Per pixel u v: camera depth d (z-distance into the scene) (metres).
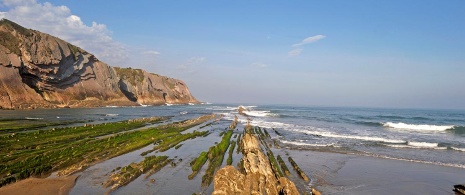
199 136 42.00
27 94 93.62
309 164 26.34
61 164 23.25
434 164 27.64
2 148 27.78
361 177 23.14
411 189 20.89
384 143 37.88
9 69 90.25
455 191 20.77
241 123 63.16
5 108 84.69
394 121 76.38
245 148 30.50
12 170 20.95
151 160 25.06
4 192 17.62
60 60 107.38
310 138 41.09
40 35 105.25
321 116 94.75
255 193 15.66
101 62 137.75
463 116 105.44
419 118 89.25
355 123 67.88
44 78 102.19
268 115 94.06
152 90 178.50
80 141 33.28
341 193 19.55
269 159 26.11
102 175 21.22
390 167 26.23
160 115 86.19
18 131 40.81
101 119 64.88
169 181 20.47
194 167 23.55
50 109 94.56
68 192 17.92
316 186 20.66
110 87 136.50
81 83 120.50
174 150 30.95
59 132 38.81
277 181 19.05
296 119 78.75
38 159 24.03
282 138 40.69
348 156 30.06
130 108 124.62
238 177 17.25
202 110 126.50
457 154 32.16
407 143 38.19
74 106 110.19
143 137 37.66
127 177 20.55
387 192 20.16
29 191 17.89
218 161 25.83
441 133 50.94
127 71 171.25
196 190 18.80
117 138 36.12
